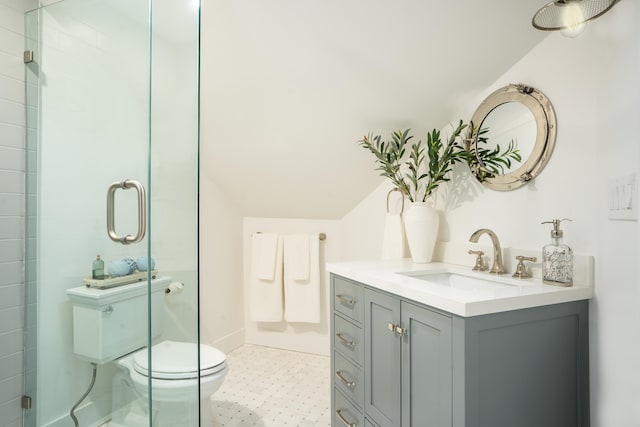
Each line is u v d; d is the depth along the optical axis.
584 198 1.42
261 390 2.47
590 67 1.39
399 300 1.47
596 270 1.38
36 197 1.50
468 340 1.16
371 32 1.71
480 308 1.17
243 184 2.97
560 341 1.34
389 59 1.81
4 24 1.46
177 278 1.29
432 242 2.01
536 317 1.29
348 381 1.84
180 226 1.28
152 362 1.27
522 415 1.26
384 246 2.36
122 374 1.31
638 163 1.19
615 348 1.30
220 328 3.07
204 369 1.78
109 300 1.33
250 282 3.28
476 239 1.73
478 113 1.86
